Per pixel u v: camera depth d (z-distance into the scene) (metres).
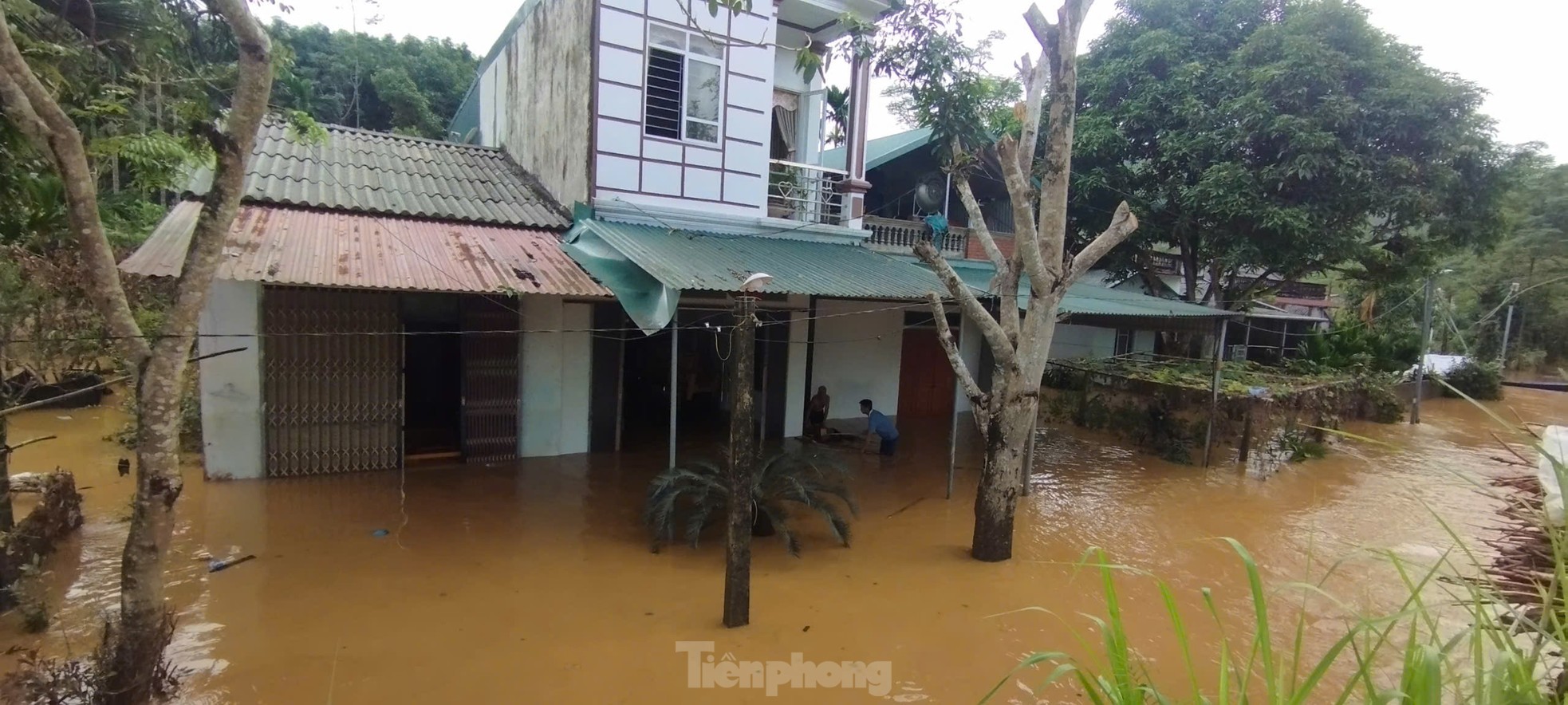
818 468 8.16
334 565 6.71
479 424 10.27
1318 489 11.42
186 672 4.84
